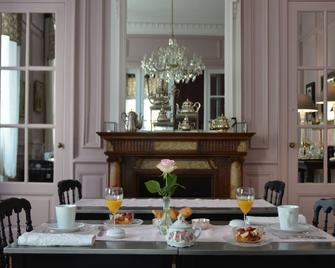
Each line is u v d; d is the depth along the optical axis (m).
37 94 3.98
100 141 3.92
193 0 4.09
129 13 4.12
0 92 4.00
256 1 3.96
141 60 4.08
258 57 3.96
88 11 3.96
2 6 3.97
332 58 3.95
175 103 4.02
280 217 1.83
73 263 1.58
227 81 4.01
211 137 3.64
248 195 1.93
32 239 1.56
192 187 3.77
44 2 3.96
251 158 3.91
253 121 3.94
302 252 1.52
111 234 1.71
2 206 1.79
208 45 4.09
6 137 3.99
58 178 3.94
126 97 4.05
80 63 3.95
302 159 3.92
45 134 3.97
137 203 2.68
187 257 1.56
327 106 3.94
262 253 1.51
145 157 3.73
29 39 3.98
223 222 2.08
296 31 3.94
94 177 3.92
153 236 1.73
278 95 3.92
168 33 4.12
